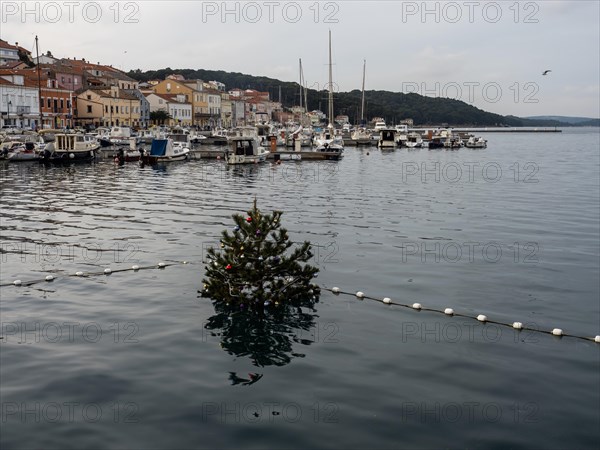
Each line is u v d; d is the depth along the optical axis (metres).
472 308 16.30
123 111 127.69
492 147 132.75
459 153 102.31
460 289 18.03
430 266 20.70
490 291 17.89
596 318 15.66
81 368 12.02
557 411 10.59
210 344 13.38
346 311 15.81
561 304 16.75
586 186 49.03
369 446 9.36
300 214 31.81
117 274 19.08
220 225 28.09
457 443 9.48
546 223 30.22
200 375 11.79
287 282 16.72
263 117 190.88
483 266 20.84
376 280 18.80
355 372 12.03
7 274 18.98
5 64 121.25
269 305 16.03
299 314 15.51
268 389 11.22
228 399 10.80
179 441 9.42
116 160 72.00
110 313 15.39
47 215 30.98
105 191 42.34
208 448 9.24
